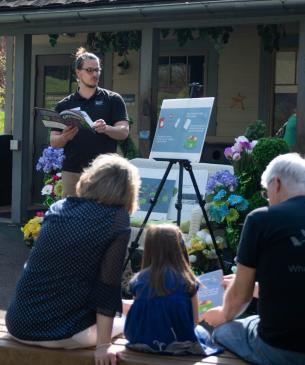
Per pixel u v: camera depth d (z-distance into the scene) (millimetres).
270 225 3930
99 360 4129
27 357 4344
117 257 4180
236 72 11805
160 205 8047
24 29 10797
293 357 3902
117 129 6875
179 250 4387
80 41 12781
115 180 4301
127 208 4352
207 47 11984
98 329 4172
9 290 7527
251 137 8680
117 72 12656
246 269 4023
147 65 9680
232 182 7027
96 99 7066
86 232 4184
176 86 12305
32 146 13203
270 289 3924
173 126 7484
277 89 11539
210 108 7281
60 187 8492
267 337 3979
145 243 4434
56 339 4223
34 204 13109
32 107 13289
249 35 11641
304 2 8242
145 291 4328
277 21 8828
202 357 4281
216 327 4504
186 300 4293
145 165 8445
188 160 6715
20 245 9695
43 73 13289
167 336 4266
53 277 4238
